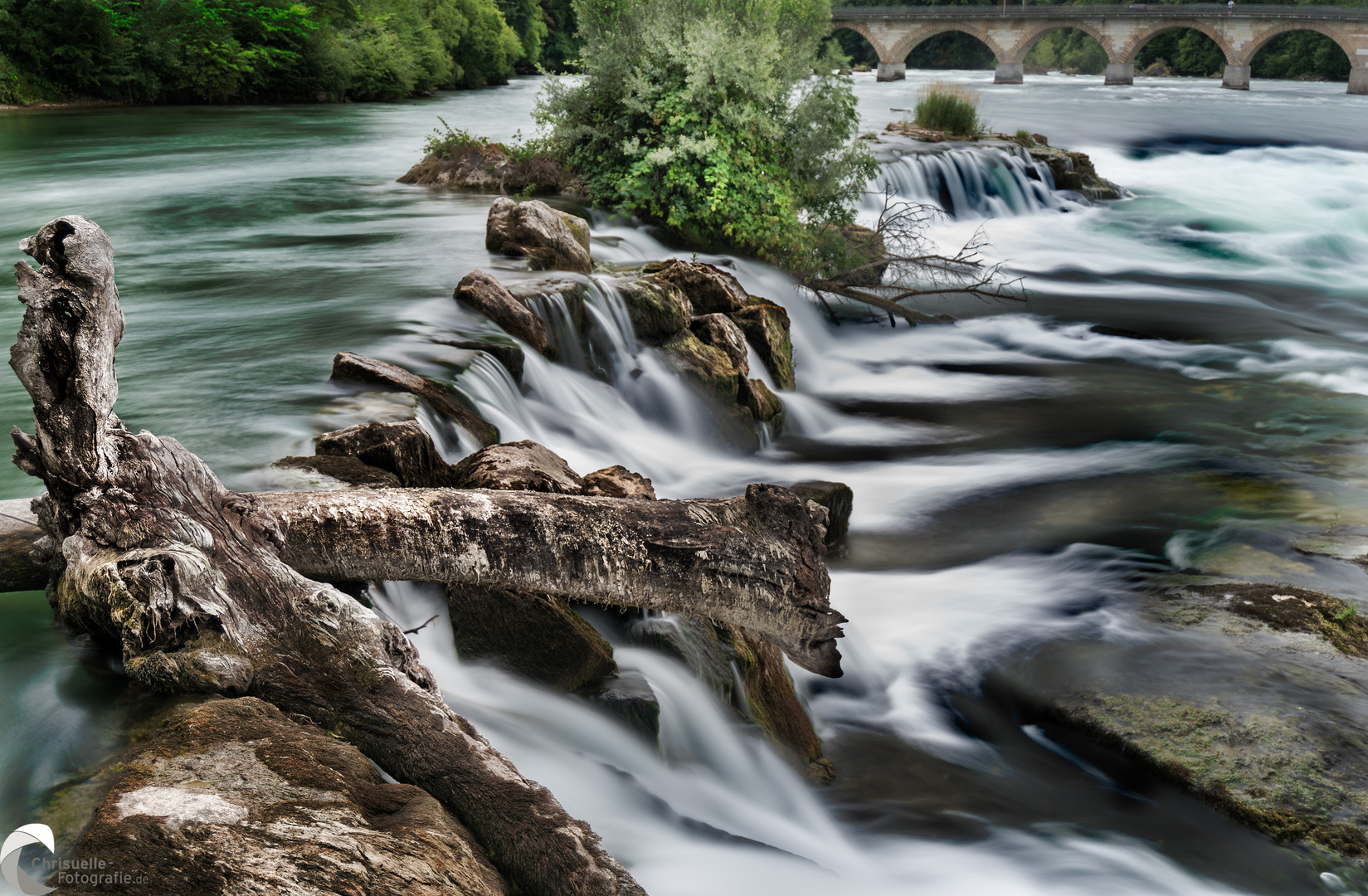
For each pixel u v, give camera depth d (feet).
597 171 48.06
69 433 10.22
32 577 12.21
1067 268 57.82
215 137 80.43
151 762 8.40
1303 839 14.99
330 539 11.55
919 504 27.53
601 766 13.09
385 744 9.43
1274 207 71.67
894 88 182.50
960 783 16.69
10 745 9.08
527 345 27.91
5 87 106.93
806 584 13.03
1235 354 41.81
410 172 55.72
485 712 12.94
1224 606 21.12
